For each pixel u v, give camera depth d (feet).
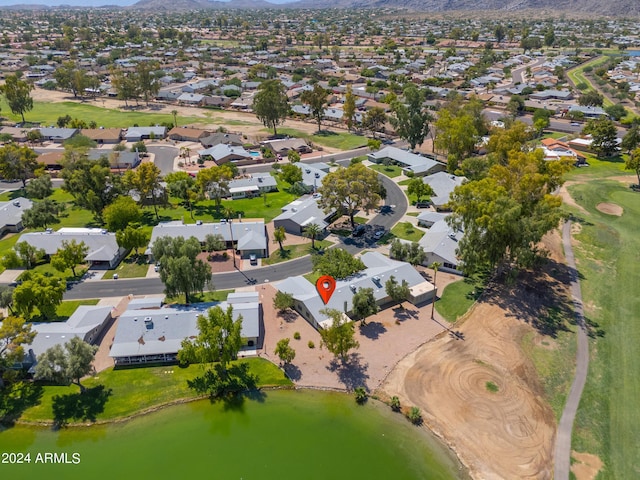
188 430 214.69
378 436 210.18
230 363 252.42
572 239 389.19
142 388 235.40
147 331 261.44
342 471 193.06
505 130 512.63
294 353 245.45
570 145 625.41
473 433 209.87
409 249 341.41
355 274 315.58
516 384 237.04
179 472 193.98
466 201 315.78
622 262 353.92
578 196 471.21
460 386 235.61
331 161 597.93
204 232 380.58
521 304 301.63
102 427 215.72
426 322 284.41
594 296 311.47
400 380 240.12
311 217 410.11
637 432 209.26
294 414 222.48
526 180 326.24
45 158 566.36
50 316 284.61
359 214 442.09
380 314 292.40
